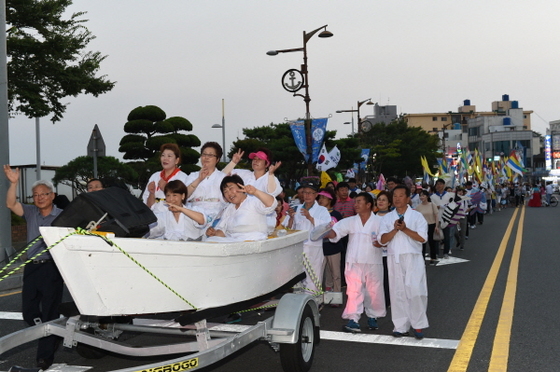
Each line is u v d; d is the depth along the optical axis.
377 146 48.00
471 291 9.23
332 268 8.55
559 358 5.61
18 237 18.52
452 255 13.92
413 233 6.26
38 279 5.63
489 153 100.50
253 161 7.09
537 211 33.84
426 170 23.28
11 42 16.17
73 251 3.83
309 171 21.22
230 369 5.61
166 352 4.91
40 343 5.43
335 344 6.34
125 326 5.33
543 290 9.12
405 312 6.45
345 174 37.09
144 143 33.47
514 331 6.66
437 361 5.61
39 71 17.39
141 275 4.05
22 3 16.03
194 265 4.28
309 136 21.02
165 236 5.46
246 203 5.63
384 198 7.05
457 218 13.45
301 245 6.17
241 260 4.69
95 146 13.70
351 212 10.52
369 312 6.98
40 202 5.78
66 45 16.97
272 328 5.03
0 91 12.16
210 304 4.45
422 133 64.25
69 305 4.68
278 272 5.46
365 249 6.82
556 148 93.50
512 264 12.03
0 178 12.07
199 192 6.45
